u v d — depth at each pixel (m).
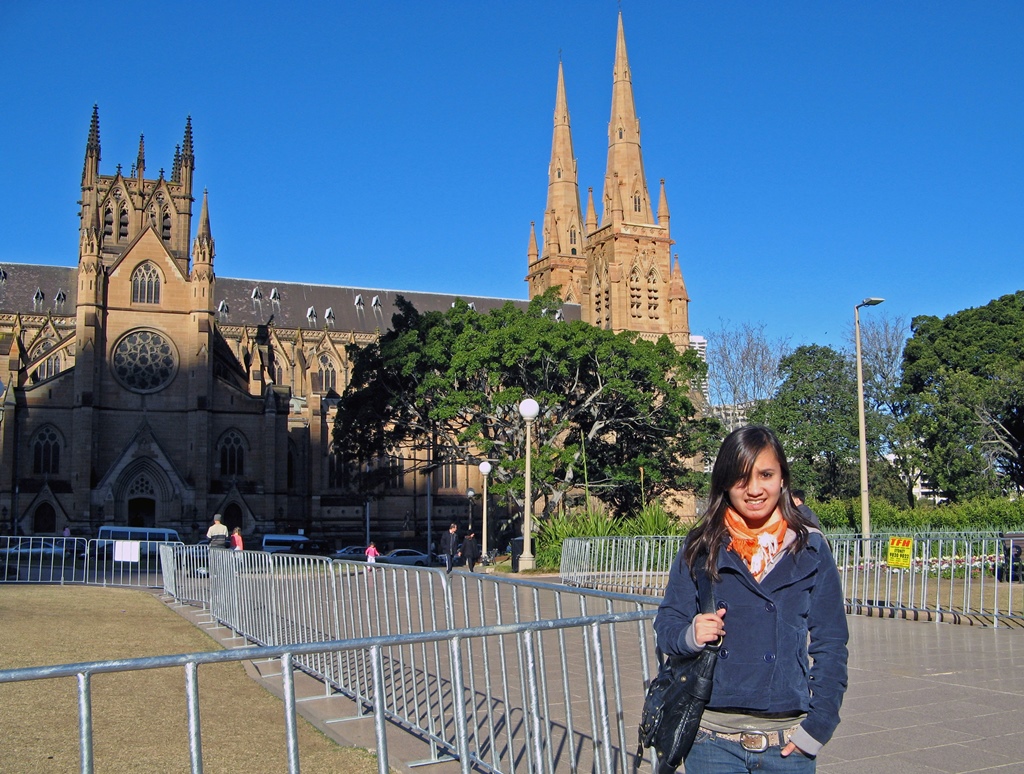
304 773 10.99
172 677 16.80
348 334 124.06
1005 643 20.38
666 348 71.62
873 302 43.59
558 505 72.81
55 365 104.00
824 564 6.22
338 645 7.64
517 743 11.67
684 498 90.88
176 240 104.94
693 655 6.10
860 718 13.27
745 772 6.08
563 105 146.12
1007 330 87.31
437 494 114.31
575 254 144.75
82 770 6.36
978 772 10.75
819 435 77.00
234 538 36.03
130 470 91.88
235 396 97.94
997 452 74.62
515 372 67.75
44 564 45.31
